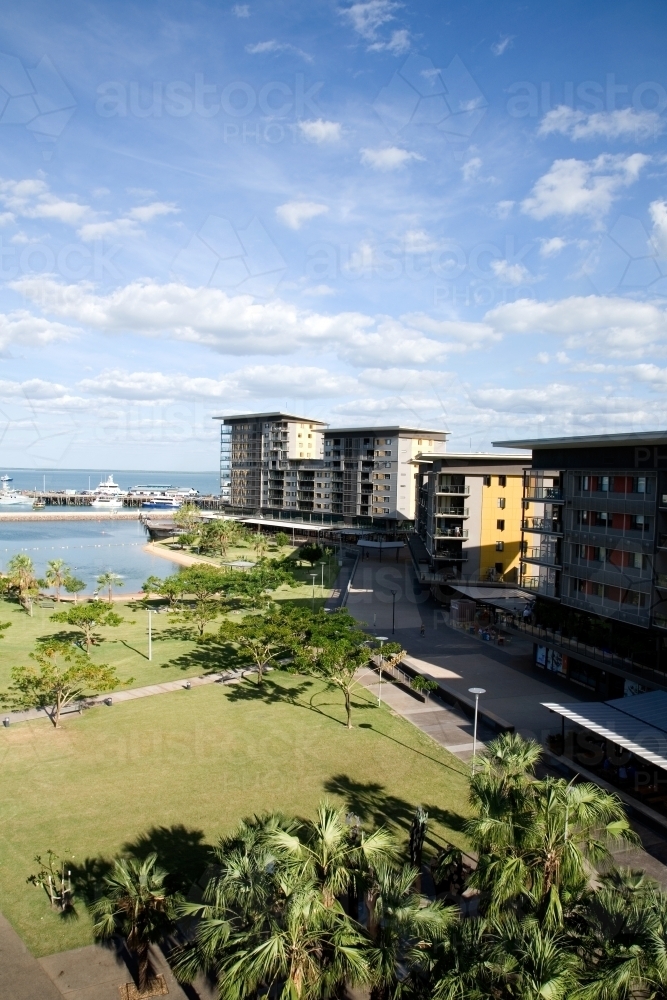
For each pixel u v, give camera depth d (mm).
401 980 16000
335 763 32562
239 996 14484
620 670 39188
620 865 23750
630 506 40219
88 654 53438
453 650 54438
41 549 133000
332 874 16984
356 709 40688
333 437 140125
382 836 18891
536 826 17594
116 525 184500
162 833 25750
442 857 21891
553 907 16203
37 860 23906
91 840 25234
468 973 14234
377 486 130375
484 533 73000
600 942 15375
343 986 17484
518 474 72625
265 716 39062
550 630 47844
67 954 19422
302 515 148625
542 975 13789
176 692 43688
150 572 105938
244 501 167375
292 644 42312
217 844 24938
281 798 28734
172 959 19062
